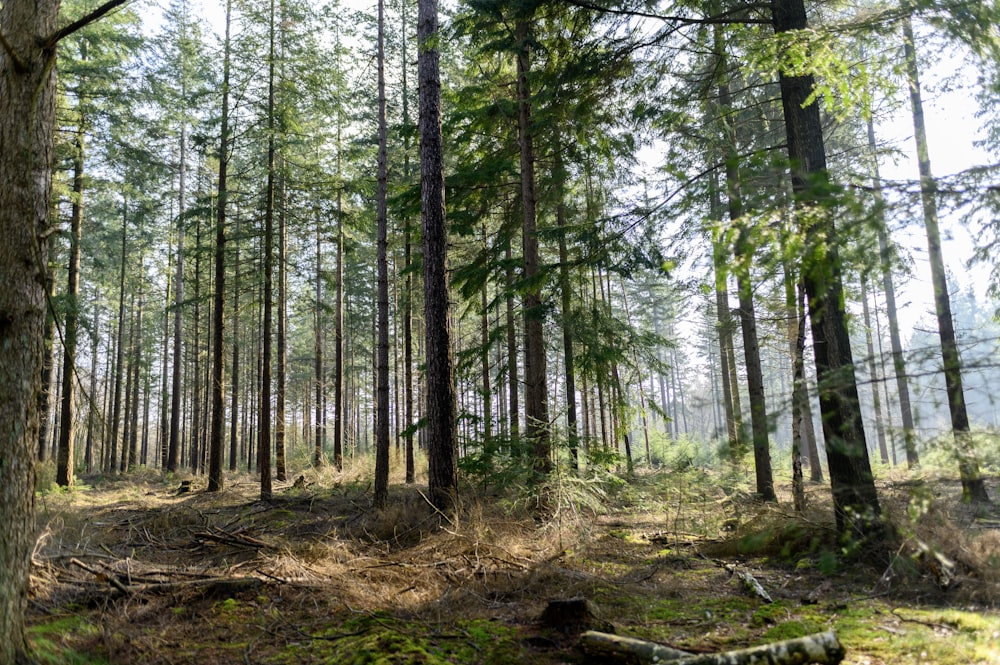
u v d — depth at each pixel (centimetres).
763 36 761
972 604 500
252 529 967
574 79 763
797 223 330
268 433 1430
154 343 3397
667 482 1007
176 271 2520
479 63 1189
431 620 518
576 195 1289
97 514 1159
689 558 738
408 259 1784
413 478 1719
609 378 1146
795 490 873
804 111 737
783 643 393
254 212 1695
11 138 400
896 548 568
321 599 569
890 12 509
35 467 398
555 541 787
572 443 932
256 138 1570
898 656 403
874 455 2131
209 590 579
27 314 394
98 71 1544
